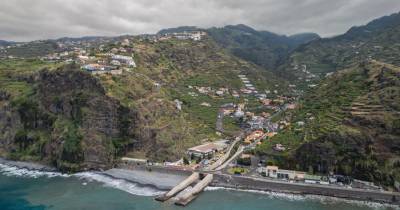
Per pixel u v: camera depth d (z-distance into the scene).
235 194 162.88
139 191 168.38
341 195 156.75
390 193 151.00
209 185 174.75
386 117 178.12
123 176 190.88
